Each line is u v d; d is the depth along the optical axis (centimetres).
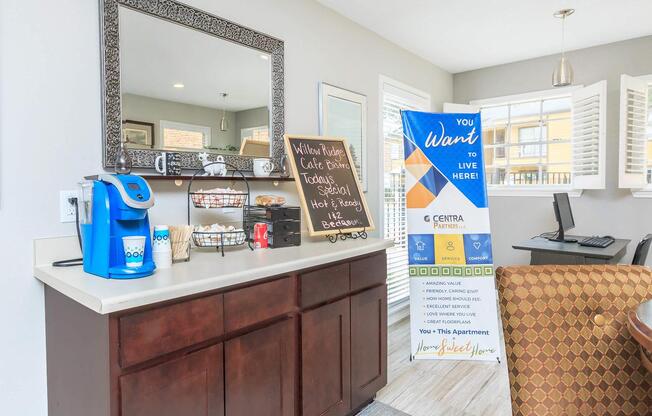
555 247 308
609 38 352
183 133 194
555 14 299
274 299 159
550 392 106
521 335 109
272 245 197
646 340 85
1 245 145
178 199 196
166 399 126
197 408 134
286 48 248
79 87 161
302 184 219
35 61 150
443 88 440
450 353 283
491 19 306
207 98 203
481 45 364
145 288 122
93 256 141
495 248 441
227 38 211
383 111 341
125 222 142
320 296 179
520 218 425
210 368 138
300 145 228
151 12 180
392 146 360
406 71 374
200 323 134
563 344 108
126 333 116
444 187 288
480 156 289
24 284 150
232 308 144
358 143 308
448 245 286
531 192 416
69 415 139
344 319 193
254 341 152
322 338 181
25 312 151
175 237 162
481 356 280
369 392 211
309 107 265
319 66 273
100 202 138
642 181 355
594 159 365
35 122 151
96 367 120
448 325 285
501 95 429
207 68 203
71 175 160
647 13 299
